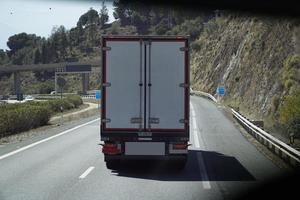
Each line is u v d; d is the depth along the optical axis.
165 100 14.05
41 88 155.62
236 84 60.44
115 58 14.09
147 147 13.98
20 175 13.10
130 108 14.08
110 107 14.10
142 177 13.02
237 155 17.47
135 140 14.00
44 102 48.34
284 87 36.62
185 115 14.01
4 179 12.48
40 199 10.06
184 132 13.99
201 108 48.88
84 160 16.08
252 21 64.94
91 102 78.06
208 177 13.01
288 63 38.00
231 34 78.06
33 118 29.75
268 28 51.03
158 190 11.17
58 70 136.88
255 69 51.56
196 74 94.81
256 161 15.98
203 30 115.25
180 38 14.03
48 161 15.79
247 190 11.13
